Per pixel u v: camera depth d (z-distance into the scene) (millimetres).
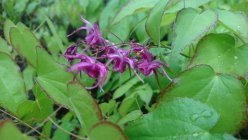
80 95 180
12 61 224
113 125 159
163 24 281
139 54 221
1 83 222
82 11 445
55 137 255
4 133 163
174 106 178
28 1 473
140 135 180
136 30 314
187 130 174
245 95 202
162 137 177
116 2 358
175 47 210
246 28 218
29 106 222
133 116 227
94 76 205
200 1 253
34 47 239
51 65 217
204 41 216
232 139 169
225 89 198
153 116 180
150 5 262
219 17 224
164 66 239
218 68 213
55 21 452
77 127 271
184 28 212
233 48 216
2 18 459
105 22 358
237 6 298
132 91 295
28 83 271
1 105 220
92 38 230
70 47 232
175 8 256
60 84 216
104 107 258
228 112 196
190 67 211
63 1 455
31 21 475
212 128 172
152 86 278
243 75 211
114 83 302
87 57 207
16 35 238
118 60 211
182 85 200
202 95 200
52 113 217
